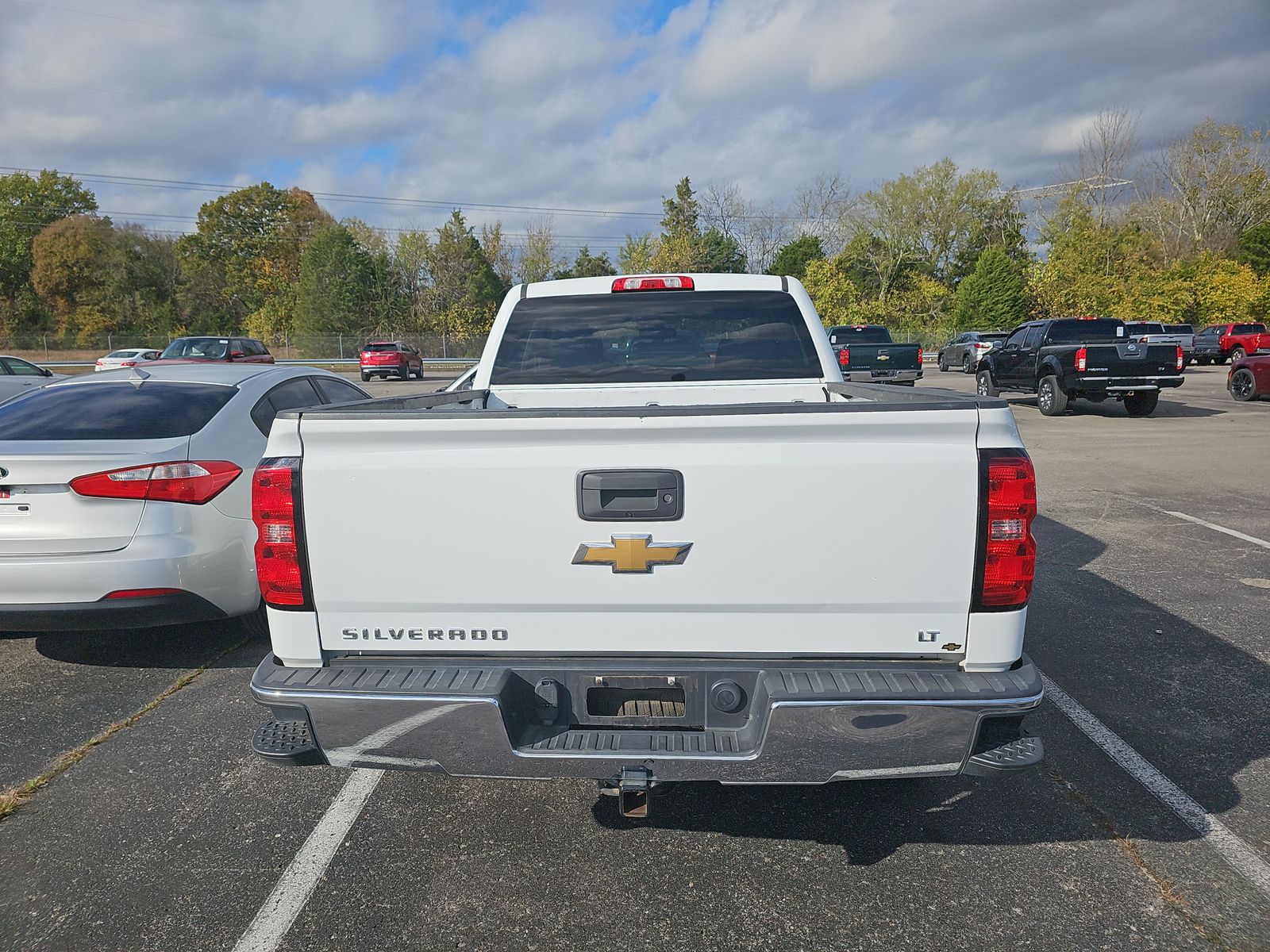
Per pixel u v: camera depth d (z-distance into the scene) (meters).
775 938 2.37
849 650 2.30
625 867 2.70
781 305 4.29
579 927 2.42
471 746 2.28
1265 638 4.70
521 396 4.23
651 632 2.32
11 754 3.49
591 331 4.30
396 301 62.25
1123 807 3.03
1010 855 2.75
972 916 2.45
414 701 2.25
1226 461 10.69
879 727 2.19
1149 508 8.07
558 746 2.29
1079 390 15.62
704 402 4.20
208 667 4.45
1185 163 56.53
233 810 3.06
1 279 66.94
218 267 71.50
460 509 2.29
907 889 2.58
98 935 2.40
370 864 2.73
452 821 2.98
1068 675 4.21
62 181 70.12
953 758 2.22
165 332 65.88
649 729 2.37
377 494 2.30
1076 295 48.50
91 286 66.12
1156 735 3.57
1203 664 4.34
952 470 2.19
